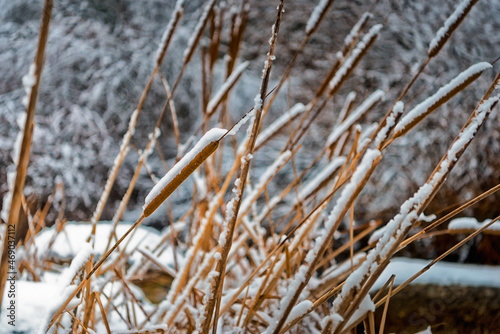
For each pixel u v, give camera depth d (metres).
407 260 2.76
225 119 1.97
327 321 1.05
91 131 7.83
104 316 1.25
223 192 1.50
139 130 8.41
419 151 6.23
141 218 1.01
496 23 6.92
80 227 2.82
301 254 1.54
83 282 1.08
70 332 1.22
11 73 8.20
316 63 8.01
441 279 2.27
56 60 8.23
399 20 7.26
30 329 1.37
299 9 8.24
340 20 7.89
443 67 6.80
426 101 1.11
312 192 1.67
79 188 7.38
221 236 1.06
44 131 7.53
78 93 8.14
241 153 1.49
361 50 1.51
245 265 1.91
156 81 8.67
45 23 0.91
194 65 8.91
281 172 6.84
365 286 1.03
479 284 2.26
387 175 6.08
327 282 1.43
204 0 9.34
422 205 1.01
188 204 7.33
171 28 1.52
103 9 9.11
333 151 1.74
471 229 1.27
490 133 5.55
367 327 1.22
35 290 1.56
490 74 6.47
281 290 1.46
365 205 5.95
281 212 6.22
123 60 8.60
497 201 5.42
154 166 8.17
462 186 5.42
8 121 7.39
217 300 1.07
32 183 7.17
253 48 8.42
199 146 0.95
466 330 2.21
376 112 6.87
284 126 1.71
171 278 2.60
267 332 1.05
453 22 1.22
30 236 1.92
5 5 9.00
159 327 1.29
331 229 1.06
